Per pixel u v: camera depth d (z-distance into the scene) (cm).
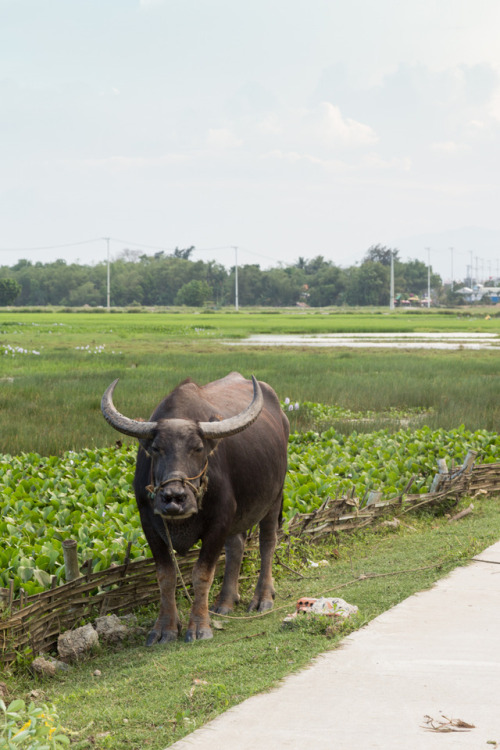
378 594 630
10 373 2689
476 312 13162
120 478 1018
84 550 724
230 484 641
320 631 548
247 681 466
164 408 629
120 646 620
